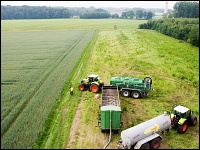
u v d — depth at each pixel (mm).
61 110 24828
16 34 97438
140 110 25203
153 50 58281
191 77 36531
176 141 19812
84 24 155875
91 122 22469
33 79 34938
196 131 21375
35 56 51875
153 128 18594
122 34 94188
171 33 89125
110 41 73188
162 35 94062
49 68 41062
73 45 66375
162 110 25266
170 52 55719
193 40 66688
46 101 26766
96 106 25906
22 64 44406
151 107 25953
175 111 21141
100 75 37031
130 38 81625
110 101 24344
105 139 19844
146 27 125625
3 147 18312
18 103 26438
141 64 43844
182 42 74750
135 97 28266
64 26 138250
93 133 20672
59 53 54781
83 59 48031
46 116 23203
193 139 20141
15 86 31891
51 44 69125
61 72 38438
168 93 30094
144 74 37844
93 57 49531
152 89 30578
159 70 40156
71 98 27984
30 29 119500
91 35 90438
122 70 39906
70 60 47125
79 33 98688
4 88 31109
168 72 39062
